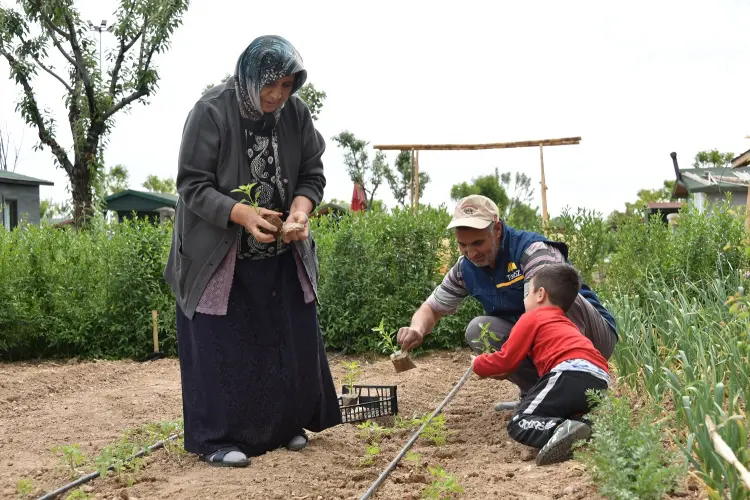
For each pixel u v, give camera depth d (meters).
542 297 4.29
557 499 3.25
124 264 8.96
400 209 9.02
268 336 4.12
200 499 3.46
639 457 3.08
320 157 4.40
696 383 3.79
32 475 4.07
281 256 4.20
